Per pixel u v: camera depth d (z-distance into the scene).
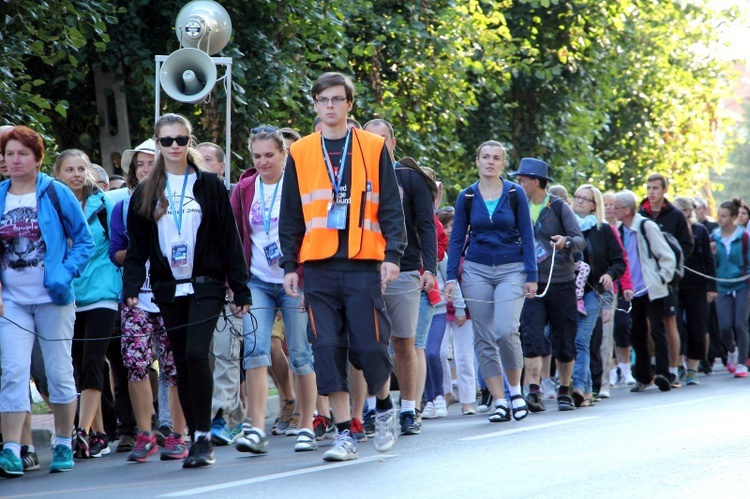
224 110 39.94
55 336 19.92
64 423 20.27
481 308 25.09
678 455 17.89
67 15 34.56
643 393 33.72
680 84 72.38
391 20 49.59
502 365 27.03
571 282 27.86
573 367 29.20
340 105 18.05
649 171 73.00
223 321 22.33
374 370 17.81
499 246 24.92
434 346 28.92
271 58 41.19
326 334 17.86
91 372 22.05
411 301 22.50
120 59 40.31
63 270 19.66
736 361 40.66
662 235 34.19
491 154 24.89
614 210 34.41
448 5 51.50
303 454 20.41
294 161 18.23
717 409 25.36
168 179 18.88
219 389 22.42
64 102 33.00
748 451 18.06
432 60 51.16
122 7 36.91
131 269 19.05
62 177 22.12
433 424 26.17
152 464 20.70
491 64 55.84
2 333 19.55
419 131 52.28
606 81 64.81
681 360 37.75
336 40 44.31
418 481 16.08
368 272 17.84
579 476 16.12
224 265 18.95
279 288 20.84
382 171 18.02
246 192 21.36
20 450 20.09
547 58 61.44
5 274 19.64
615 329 36.47
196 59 29.30
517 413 25.30
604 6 61.75
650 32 70.12
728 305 39.41
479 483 15.74
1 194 19.84
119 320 24.16
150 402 21.75
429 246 21.98
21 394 19.48
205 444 19.11
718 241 39.41
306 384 21.03
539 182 27.92
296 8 42.72
